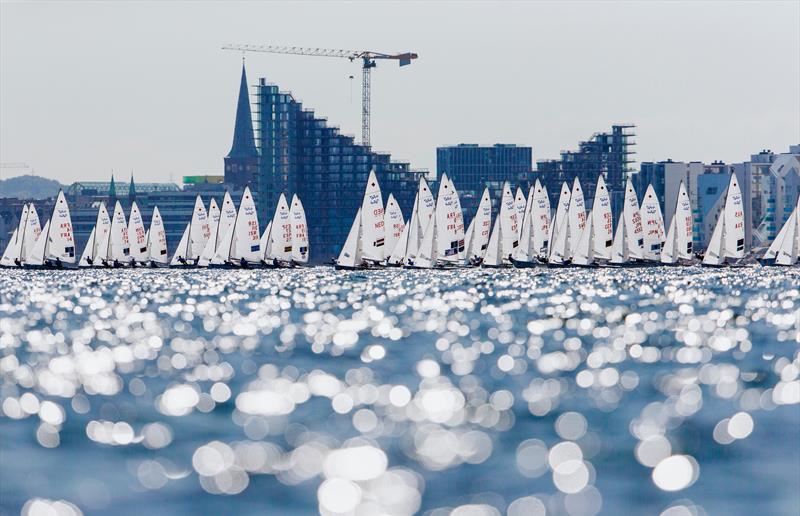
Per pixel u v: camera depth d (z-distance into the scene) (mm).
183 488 79688
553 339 185250
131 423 103188
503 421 103688
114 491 78875
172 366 147750
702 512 73562
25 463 86938
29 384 129875
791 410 107938
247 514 73500
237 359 155875
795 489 78750
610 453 89562
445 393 120812
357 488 79125
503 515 72812
